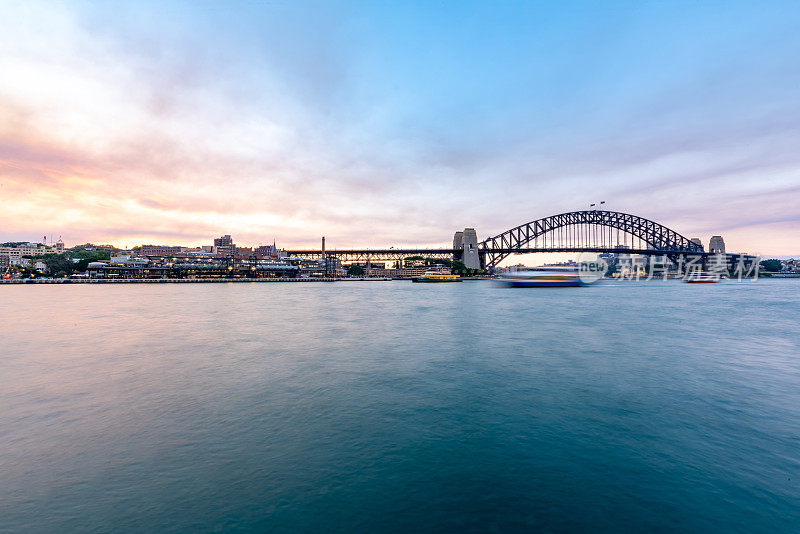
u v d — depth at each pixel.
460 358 31.73
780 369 28.14
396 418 19.14
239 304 83.88
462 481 13.69
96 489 13.20
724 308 71.81
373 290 144.88
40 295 115.56
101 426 18.22
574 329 46.84
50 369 28.44
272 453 15.65
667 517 11.73
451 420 18.86
